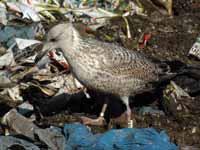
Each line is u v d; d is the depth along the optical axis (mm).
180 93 9602
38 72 10062
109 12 12484
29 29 11328
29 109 9000
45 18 12109
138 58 8891
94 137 7969
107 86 8594
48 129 8180
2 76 9852
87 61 8383
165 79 9414
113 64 8492
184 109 9320
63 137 7984
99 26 11938
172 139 8438
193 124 8906
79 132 8047
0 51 10734
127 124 8781
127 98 8883
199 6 13438
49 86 9766
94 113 9320
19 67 10156
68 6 12453
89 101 9562
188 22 12656
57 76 9953
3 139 7887
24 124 8297
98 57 8414
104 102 9023
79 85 9688
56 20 12109
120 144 7734
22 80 9914
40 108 9266
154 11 13070
